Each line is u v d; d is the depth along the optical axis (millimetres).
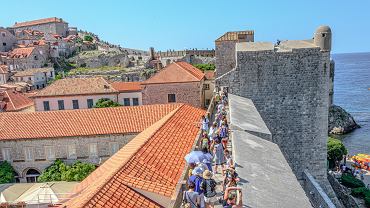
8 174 41219
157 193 16172
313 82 27531
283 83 27766
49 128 42281
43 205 32969
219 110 24312
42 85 113750
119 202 14828
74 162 41688
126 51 155500
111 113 43656
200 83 54094
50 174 40500
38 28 183000
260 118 22719
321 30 26859
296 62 27375
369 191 48031
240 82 28078
